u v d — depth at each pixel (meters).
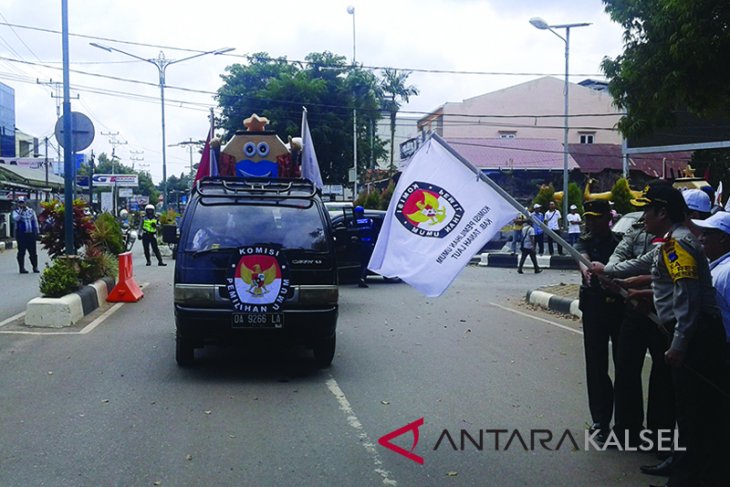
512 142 49.22
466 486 5.07
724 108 11.27
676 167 45.50
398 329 11.59
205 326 8.02
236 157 12.56
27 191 42.47
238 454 5.62
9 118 70.00
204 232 8.30
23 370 8.29
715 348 4.72
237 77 42.34
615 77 12.02
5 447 5.72
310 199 8.72
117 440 5.91
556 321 12.70
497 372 8.57
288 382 7.98
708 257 5.08
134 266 22.80
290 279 8.17
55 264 12.10
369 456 5.62
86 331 10.77
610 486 5.12
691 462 4.81
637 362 5.73
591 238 6.30
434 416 6.74
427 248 5.77
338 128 42.94
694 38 10.21
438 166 5.85
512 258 24.66
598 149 47.88
